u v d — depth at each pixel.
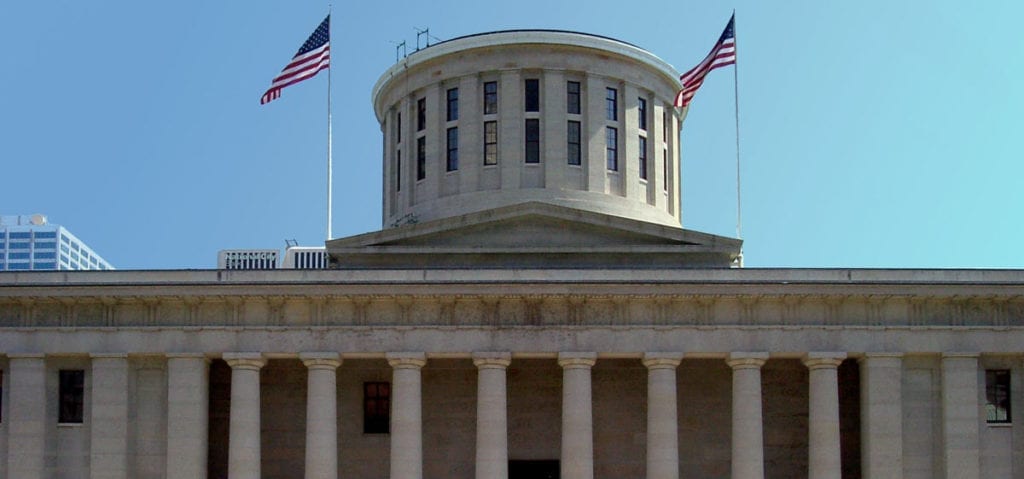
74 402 64.69
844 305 64.38
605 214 71.69
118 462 62.84
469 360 69.50
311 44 76.12
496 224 72.00
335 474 63.25
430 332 63.66
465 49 78.75
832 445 62.97
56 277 64.31
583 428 62.84
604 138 78.94
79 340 63.91
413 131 81.44
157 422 63.81
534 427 69.31
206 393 64.38
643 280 63.94
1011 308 64.75
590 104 78.88
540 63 78.62
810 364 64.00
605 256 71.06
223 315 64.12
